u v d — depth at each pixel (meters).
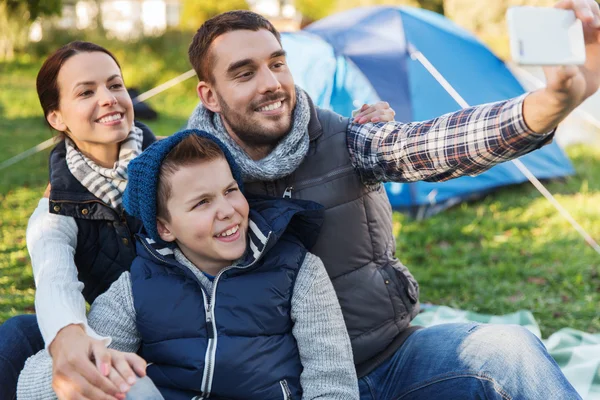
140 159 1.84
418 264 4.59
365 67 5.36
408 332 2.03
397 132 1.90
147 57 12.77
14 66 12.94
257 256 1.78
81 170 2.05
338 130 2.05
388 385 1.95
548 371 1.69
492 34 10.90
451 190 5.69
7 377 1.87
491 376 1.73
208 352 1.72
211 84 2.02
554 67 1.40
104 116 2.10
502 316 3.34
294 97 2.01
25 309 3.66
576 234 5.05
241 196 1.83
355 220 2.00
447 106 5.30
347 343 1.83
